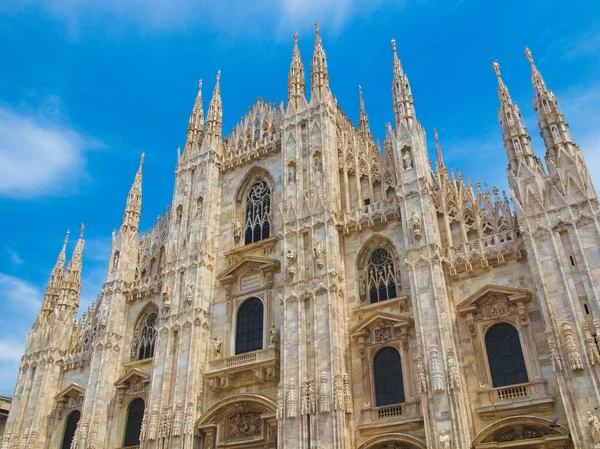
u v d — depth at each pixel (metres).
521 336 35.09
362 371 39.19
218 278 49.66
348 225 44.81
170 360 46.84
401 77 47.50
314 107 51.03
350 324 41.38
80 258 64.38
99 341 52.59
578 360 31.02
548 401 32.53
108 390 50.50
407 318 38.56
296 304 42.34
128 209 59.91
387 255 42.84
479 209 40.72
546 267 34.41
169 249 53.09
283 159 50.38
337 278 42.34
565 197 35.53
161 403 44.97
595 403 29.95
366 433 37.22
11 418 54.84
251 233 51.66
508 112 41.22
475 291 37.84
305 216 45.69
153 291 54.06
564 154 36.97
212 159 56.44
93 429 48.09
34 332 59.81
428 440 33.62
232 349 46.31
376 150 47.88
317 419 37.62
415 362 37.59
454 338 36.56
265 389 42.62
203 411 44.38
